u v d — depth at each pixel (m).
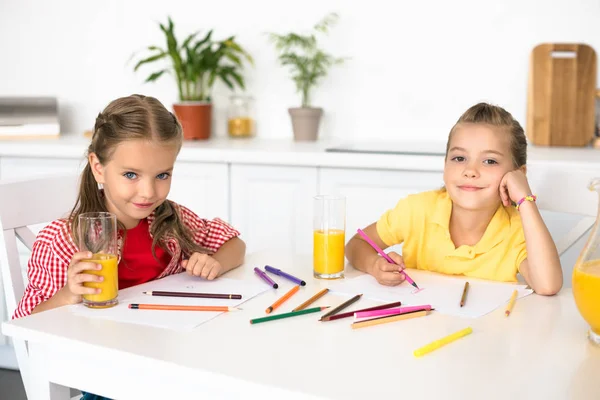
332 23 2.63
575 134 2.41
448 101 2.57
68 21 2.88
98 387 0.91
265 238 2.33
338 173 2.22
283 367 0.82
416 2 2.54
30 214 1.37
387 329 0.97
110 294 1.05
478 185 1.29
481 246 1.33
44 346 0.95
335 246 1.24
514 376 0.80
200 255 1.24
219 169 2.32
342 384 0.77
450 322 1.00
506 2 2.46
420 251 1.43
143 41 2.82
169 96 2.82
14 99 2.70
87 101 2.92
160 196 1.23
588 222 1.45
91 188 1.29
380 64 2.61
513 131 1.31
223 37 2.75
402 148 2.31
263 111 2.76
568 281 2.01
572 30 2.42
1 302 2.31
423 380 0.79
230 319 1.00
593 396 0.75
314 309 1.05
